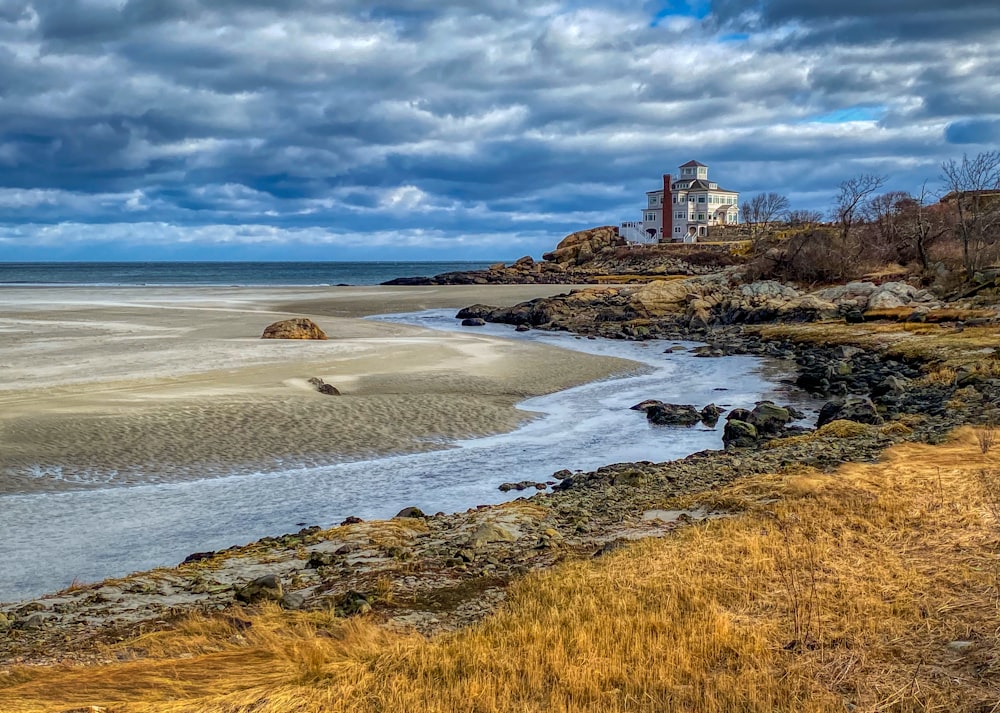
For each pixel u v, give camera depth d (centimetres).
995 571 888
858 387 3216
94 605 1038
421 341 4466
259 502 1766
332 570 1152
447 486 1892
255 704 646
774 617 813
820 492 1321
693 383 3472
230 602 1026
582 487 1725
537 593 940
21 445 2112
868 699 627
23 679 734
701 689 659
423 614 951
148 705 645
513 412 2750
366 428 2433
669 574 959
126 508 1717
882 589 865
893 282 5944
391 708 636
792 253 7406
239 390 2833
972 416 2167
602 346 5012
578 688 662
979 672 656
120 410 2489
